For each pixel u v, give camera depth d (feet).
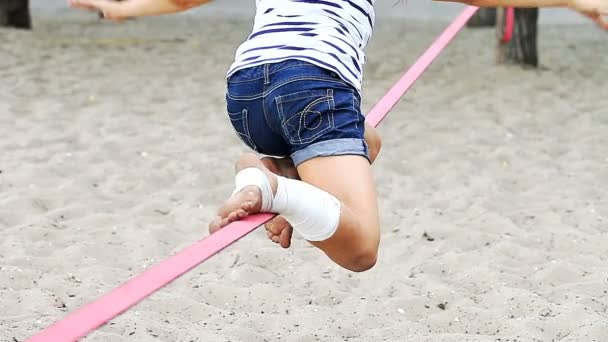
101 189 49.39
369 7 24.48
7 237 41.39
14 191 48.21
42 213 45.42
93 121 64.28
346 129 22.71
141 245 41.09
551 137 61.93
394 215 45.96
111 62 85.92
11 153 55.42
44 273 37.63
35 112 66.49
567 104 71.56
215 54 92.38
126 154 56.08
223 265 39.06
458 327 33.22
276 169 25.30
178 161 54.85
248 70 23.34
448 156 56.95
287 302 35.14
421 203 47.98
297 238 42.39
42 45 92.38
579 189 50.03
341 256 22.48
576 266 38.17
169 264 18.06
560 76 82.28
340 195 22.30
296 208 21.06
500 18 85.61
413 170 54.13
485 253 40.37
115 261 39.50
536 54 86.12
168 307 34.24
